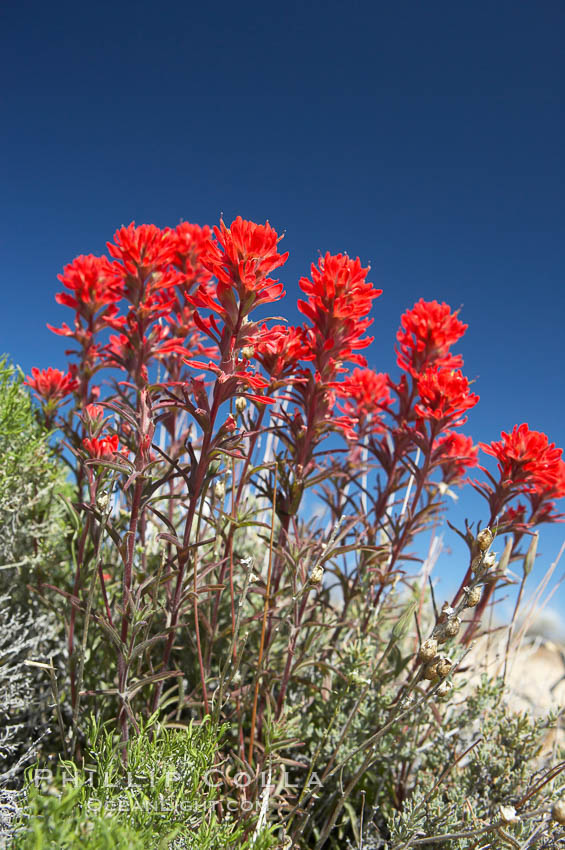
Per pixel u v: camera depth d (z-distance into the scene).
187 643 0.39
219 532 0.31
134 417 0.29
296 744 0.30
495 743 0.37
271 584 0.35
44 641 0.39
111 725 0.33
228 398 0.29
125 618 0.29
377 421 0.43
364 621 0.38
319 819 0.34
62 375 0.41
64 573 0.41
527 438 0.34
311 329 0.34
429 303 0.38
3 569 0.38
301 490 0.33
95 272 0.38
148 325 0.35
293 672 0.33
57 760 0.33
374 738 0.25
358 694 0.35
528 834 0.30
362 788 0.34
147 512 0.38
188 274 0.40
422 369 0.38
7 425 0.37
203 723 0.28
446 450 0.36
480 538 0.23
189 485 0.29
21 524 0.39
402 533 0.38
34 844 0.19
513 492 0.34
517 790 0.34
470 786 0.35
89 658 0.34
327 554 0.30
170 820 0.24
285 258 0.28
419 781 0.35
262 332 0.30
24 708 0.35
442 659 0.23
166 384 0.30
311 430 0.33
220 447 0.29
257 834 0.26
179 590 0.30
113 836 0.20
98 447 0.30
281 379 0.34
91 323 0.39
